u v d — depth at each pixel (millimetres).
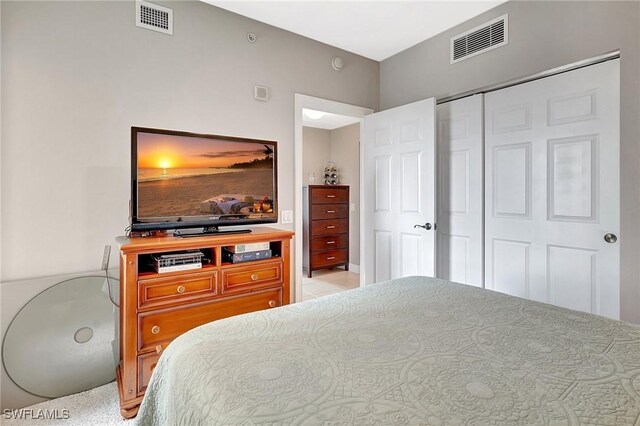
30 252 1935
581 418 656
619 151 1999
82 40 2068
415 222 2955
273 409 688
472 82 2758
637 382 788
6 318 1845
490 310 1290
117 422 1751
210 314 2016
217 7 2576
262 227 2699
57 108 1997
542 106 2344
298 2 2496
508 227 2551
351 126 5445
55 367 1958
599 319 1204
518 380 795
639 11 1922
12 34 1865
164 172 2027
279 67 2898
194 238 1998
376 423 643
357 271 5324
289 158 2973
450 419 654
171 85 2385
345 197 5363
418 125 2926
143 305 1800
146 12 2285
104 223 2143
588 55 2113
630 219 1962
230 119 2645
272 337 1046
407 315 1235
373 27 2877
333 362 882
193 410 782
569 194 2215
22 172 1906
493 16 2604
